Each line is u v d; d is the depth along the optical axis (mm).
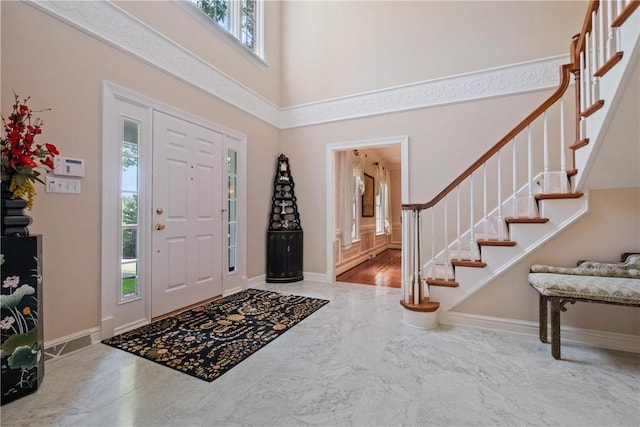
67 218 2039
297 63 4430
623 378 1712
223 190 3426
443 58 3549
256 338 2252
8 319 1483
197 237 3084
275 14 4453
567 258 2262
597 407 1455
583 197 2213
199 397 1528
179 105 2889
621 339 2086
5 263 1486
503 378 1718
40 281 1627
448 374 1760
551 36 3113
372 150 6922
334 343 2182
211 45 3273
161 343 2154
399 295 3508
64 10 2037
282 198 4301
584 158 2100
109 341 2180
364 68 3979
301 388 1614
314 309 2963
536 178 2961
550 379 1705
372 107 3916
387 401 1504
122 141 2391
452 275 2750
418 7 3689
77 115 2100
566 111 2990
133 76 2473
